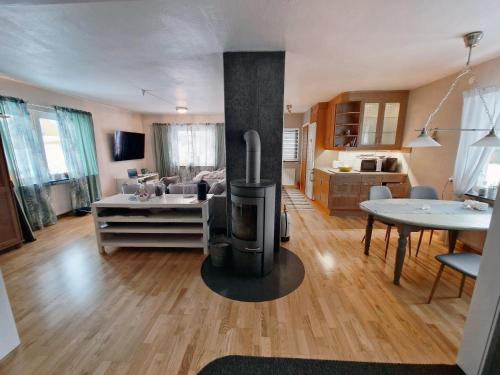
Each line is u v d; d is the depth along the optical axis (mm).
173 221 2775
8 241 2914
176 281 2303
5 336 1494
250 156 2248
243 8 1595
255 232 2254
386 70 2969
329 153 5262
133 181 5668
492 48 2271
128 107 5777
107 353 1508
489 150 2645
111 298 2053
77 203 4500
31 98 3719
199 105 5527
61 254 2883
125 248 3037
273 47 2285
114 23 1780
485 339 1251
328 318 1807
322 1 1516
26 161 3521
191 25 1828
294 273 2428
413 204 2617
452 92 3139
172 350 1528
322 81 3510
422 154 3756
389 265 2588
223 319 1801
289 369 1397
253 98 2525
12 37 1986
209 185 4055
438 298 2037
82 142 4613
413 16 1701
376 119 4262
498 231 1181
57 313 1867
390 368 1398
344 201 4367
